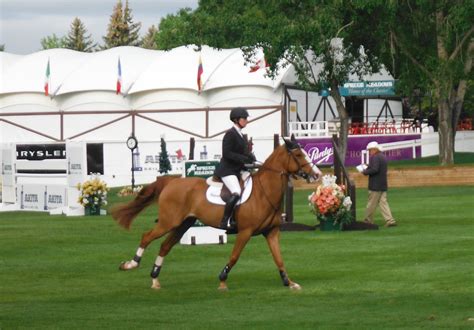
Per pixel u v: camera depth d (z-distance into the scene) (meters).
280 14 47.53
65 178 36.41
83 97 70.38
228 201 15.65
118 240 23.67
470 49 50.72
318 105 68.94
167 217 16.20
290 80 64.75
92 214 33.00
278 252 15.95
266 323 12.55
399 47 50.34
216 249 21.31
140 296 15.25
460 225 25.44
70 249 21.81
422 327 12.02
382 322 12.43
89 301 14.80
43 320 13.02
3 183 40.03
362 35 50.28
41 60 75.19
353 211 24.64
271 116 64.62
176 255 20.38
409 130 63.94
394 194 38.25
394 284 15.87
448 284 15.70
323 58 50.75
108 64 72.56
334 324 12.37
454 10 46.19
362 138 60.09
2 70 75.31
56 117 71.31
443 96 48.09
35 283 16.84
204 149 50.78
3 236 24.69
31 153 38.00
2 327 12.50
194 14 53.00
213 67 68.00
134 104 69.81
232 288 15.95
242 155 15.84
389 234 23.53
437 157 61.25
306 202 35.97
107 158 51.84
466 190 39.50
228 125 66.38
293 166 15.65
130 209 16.73
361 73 52.97
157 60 71.00
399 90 53.09
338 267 18.11
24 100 72.25
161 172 44.78
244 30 49.72
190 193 16.05
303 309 13.69
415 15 48.84
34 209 38.03
